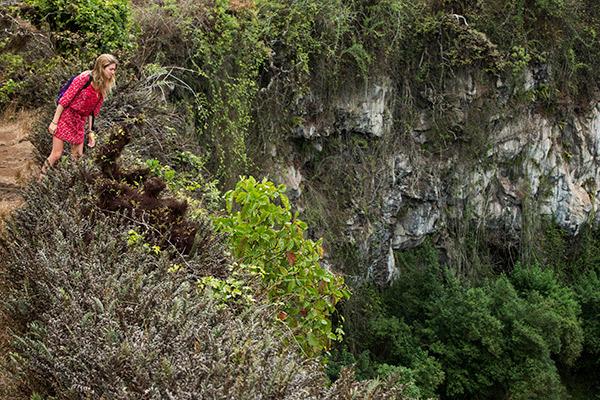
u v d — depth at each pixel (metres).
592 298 22.05
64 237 4.71
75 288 4.05
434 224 20.38
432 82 19.20
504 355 18.73
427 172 19.78
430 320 18.95
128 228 5.02
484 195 21.08
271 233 6.12
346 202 18.28
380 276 19.41
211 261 5.10
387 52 17.61
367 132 18.27
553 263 22.84
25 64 10.48
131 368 3.26
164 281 4.32
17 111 9.98
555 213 22.86
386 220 19.16
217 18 14.12
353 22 17.19
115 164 6.01
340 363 16.25
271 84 15.87
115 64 6.77
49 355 3.51
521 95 20.83
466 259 20.91
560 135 22.55
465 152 20.25
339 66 16.91
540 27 20.95
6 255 4.73
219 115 14.12
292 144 17.22
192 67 13.84
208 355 3.38
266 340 3.72
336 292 6.48
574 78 22.23
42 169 6.91
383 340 18.30
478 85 19.73
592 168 23.58
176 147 9.41
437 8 18.89
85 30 10.91
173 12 13.70
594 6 22.25
